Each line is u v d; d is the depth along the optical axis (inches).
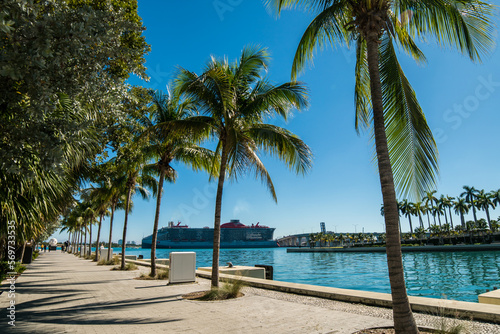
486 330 188.1
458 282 706.8
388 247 176.2
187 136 425.4
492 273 874.8
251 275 557.3
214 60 370.0
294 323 223.8
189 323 229.6
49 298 350.6
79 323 232.4
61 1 135.0
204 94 368.8
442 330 176.6
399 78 229.5
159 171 623.2
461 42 204.7
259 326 217.8
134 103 224.1
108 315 260.2
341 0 210.5
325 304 293.1
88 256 1460.4
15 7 106.3
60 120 131.0
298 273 1067.9
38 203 230.7
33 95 117.4
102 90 155.4
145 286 449.1
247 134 394.3
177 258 473.7
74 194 306.8
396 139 223.0
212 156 502.3
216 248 360.5
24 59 108.9
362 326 208.1
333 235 5876.0
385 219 179.2
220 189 377.7
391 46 231.8
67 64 131.7
